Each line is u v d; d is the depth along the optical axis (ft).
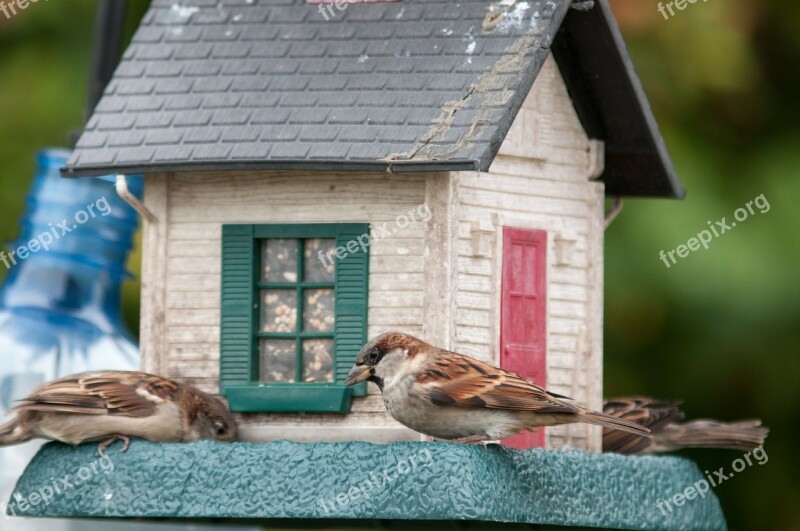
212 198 39.11
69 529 46.39
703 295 55.01
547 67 40.11
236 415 38.45
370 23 39.17
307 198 38.34
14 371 44.04
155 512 35.94
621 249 55.01
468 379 35.22
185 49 40.16
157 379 37.24
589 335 40.75
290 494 35.35
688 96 56.65
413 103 36.86
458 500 33.94
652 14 56.18
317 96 37.91
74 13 57.67
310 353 38.47
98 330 45.24
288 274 38.68
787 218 55.83
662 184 42.34
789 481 58.08
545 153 39.86
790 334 55.57
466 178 37.73
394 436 37.35
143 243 39.42
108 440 36.55
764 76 58.23
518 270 38.93
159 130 38.52
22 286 45.32
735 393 56.65
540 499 35.94
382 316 37.47
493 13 38.14
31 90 57.16
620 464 38.29
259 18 40.27
